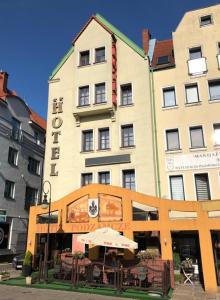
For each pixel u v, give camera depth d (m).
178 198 20.75
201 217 15.84
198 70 22.97
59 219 18.72
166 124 22.42
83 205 18.47
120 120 23.06
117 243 14.40
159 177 21.28
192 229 15.77
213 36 23.56
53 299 12.05
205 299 12.56
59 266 16.08
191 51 23.97
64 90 25.64
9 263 26.41
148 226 16.66
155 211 19.50
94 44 25.14
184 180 20.78
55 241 23.12
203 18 24.48
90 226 17.88
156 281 14.12
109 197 18.00
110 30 24.98
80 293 13.37
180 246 19.86
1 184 27.95
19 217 29.83
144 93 23.09
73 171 23.00
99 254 18.98
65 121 24.61
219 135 21.25
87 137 23.95
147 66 23.77
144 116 22.52
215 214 19.31
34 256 18.84
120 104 23.50
